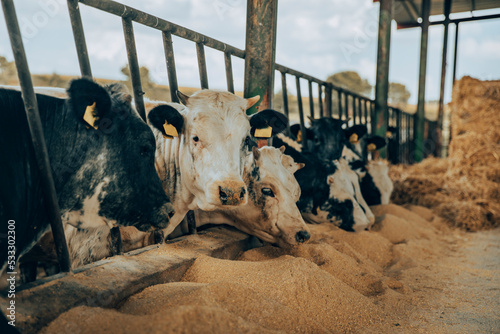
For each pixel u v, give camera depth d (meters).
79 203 2.37
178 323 1.55
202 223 3.62
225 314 1.74
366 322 2.38
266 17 4.24
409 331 2.32
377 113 8.42
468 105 8.09
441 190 7.79
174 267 2.61
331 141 5.22
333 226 4.54
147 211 2.48
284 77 4.99
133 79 3.01
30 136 2.17
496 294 3.12
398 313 2.60
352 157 6.21
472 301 2.95
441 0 12.33
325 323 2.27
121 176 2.39
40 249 2.98
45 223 2.32
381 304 2.70
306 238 3.34
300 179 4.54
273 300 2.21
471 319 2.57
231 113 2.79
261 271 2.60
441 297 3.02
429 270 3.85
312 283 2.49
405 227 5.20
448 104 8.66
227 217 3.58
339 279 2.82
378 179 6.32
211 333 1.59
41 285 2.00
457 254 4.77
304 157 4.70
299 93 5.42
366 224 4.59
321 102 6.27
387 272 3.78
